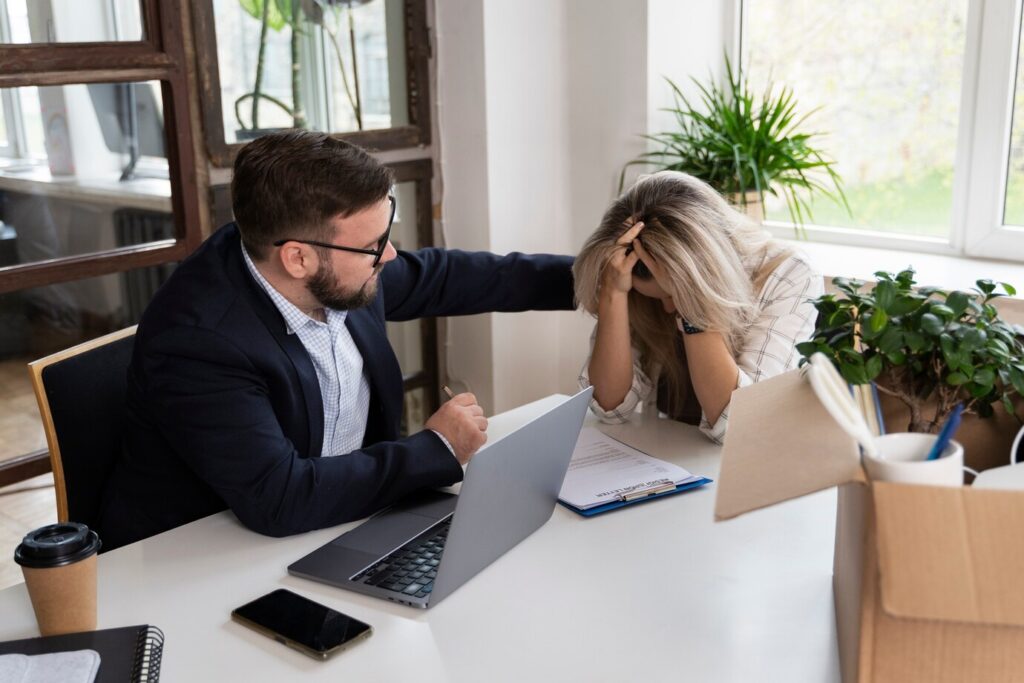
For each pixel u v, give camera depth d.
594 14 2.95
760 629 1.19
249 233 1.56
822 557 1.36
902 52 2.80
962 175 2.74
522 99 2.98
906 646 0.90
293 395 1.60
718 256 1.78
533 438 1.35
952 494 0.83
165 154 2.40
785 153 2.71
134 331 1.83
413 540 1.43
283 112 2.65
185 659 1.17
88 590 1.20
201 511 1.68
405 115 2.95
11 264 2.15
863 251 2.92
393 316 2.03
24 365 2.21
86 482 1.72
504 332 3.09
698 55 3.02
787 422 1.04
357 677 1.13
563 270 2.09
